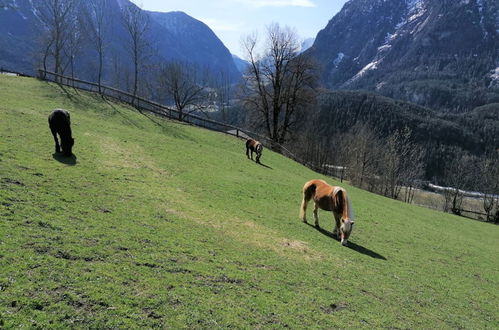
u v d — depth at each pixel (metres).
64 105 31.03
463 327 8.87
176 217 11.78
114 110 34.69
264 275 8.95
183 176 18.16
